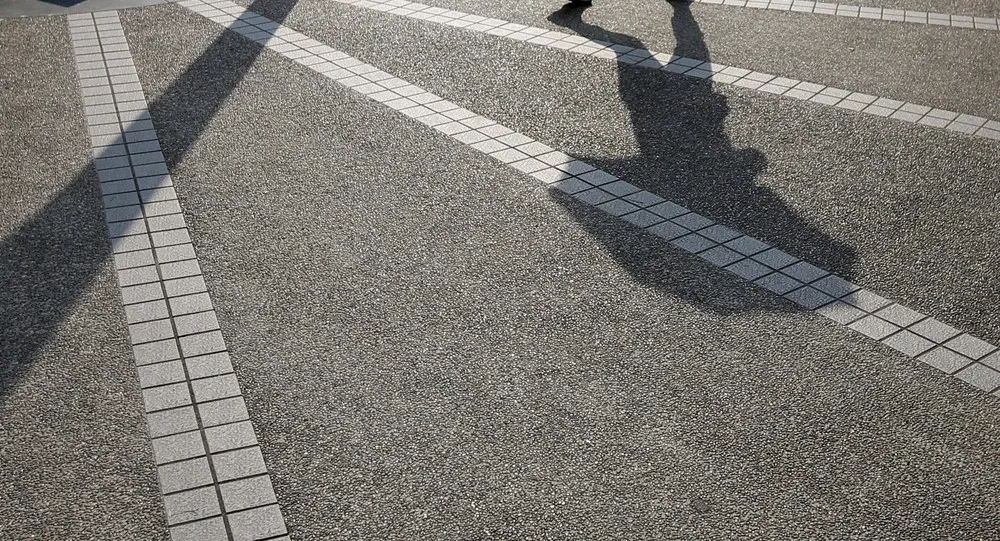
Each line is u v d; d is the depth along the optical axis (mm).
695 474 3732
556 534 3457
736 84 8070
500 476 3742
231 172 6543
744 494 3629
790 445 3877
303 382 4328
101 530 3521
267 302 4977
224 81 8344
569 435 3951
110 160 6781
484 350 4527
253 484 3736
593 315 4793
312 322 4785
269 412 4137
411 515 3564
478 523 3518
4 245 5617
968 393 4184
